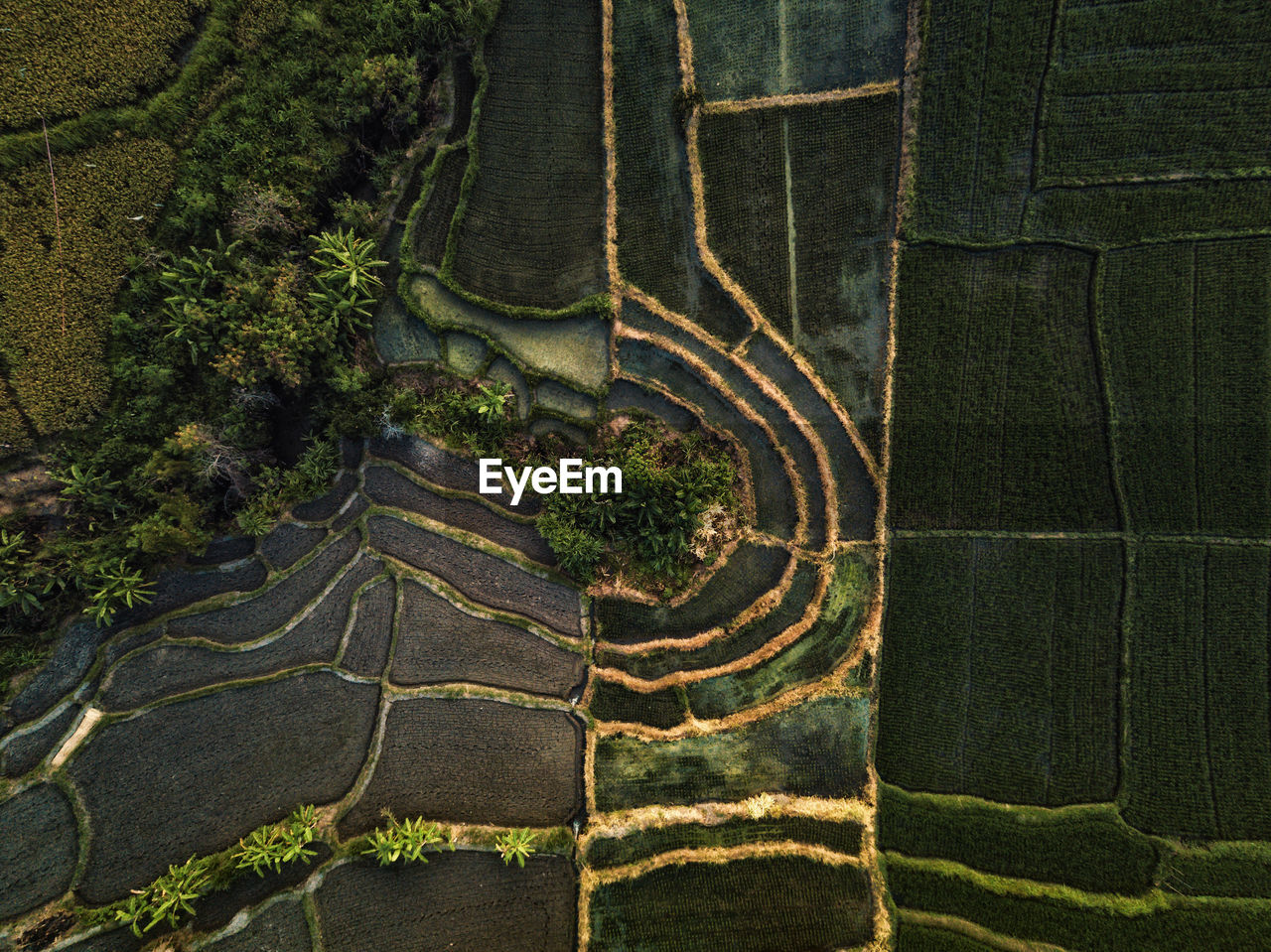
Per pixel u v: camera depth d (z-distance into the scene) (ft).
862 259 75.15
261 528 72.08
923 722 74.28
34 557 67.31
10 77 64.59
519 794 75.00
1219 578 71.51
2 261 65.98
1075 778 72.38
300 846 69.77
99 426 69.51
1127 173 70.49
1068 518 73.41
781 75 74.13
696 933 72.33
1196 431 71.56
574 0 74.38
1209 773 70.85
